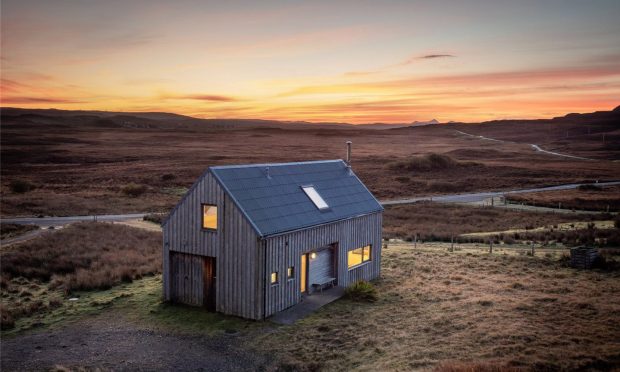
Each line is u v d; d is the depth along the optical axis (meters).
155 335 20.19
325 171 29.47
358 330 19.86
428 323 19.94
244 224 21.50
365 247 29.39
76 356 18.19
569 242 36.62
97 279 28.03
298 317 21.83
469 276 27.84
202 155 161.88
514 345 16.53
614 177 107.50
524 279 26.31
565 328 18.09
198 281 23.52
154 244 39.16
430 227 49.44
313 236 24.44
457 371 14.27
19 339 19.97
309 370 16.45
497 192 85.56
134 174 107.25
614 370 14.12
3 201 65.00
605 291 23.14
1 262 31.11
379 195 83.94
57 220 52.88
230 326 20.95
